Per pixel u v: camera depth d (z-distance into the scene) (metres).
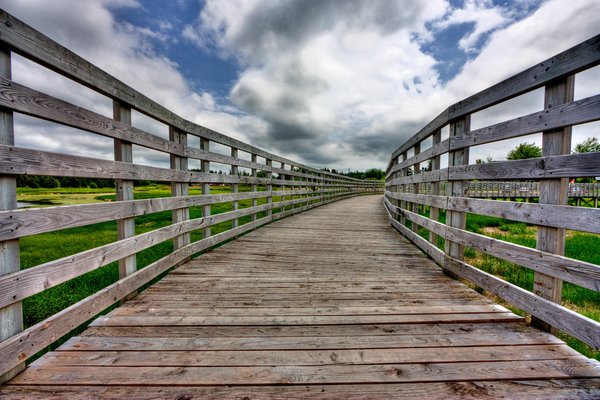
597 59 1.39
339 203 13.43
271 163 6.57
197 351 1.58
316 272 3.03
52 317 1.53
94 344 1.64
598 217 1.40
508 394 1.27
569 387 1.31
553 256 1.67
